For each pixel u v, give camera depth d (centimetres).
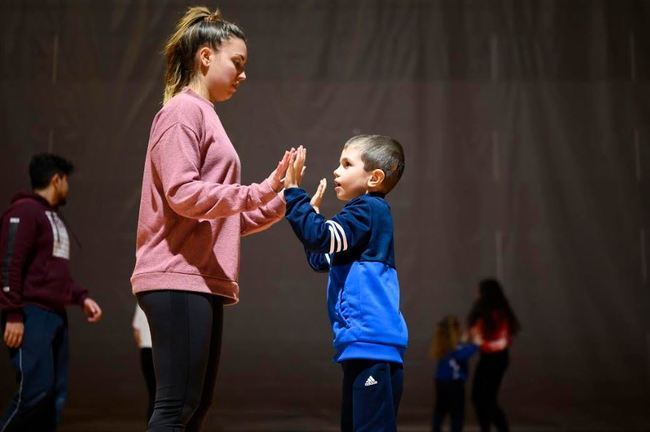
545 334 590
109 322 575
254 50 608
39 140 593
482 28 616
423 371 582
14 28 602
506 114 609
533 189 604
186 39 203
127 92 599
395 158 221
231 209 177
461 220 601
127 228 587
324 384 579
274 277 592
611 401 581
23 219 318
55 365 328
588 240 600
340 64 610
